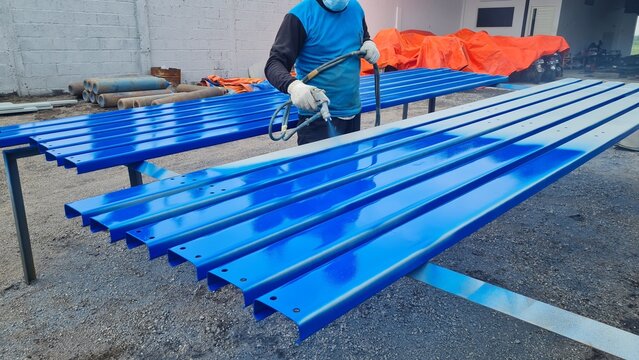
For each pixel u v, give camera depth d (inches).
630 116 100.8
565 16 554.9
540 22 562.9
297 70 100.8
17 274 97.4
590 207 128.4
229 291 90.6
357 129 108.8
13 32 297.0
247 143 215.0
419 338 75.1
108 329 78.9
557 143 76.0
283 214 47.4
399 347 73.0
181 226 44.4
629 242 107.1
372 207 48.9
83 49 325.7
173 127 93.0
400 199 50.9
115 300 87.7
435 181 56.9
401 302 85.3
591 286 88.7
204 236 42.7
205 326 79.5
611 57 567.5
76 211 49.2
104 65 337.4
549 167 63.3
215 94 279.6
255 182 58.0
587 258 99.9
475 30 626.2
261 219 46.2
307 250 39.5
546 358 69.9
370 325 78.7
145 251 107.6
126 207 50.7
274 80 85.4
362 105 110.8
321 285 34.4
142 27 348.8
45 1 303.7
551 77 431.5
